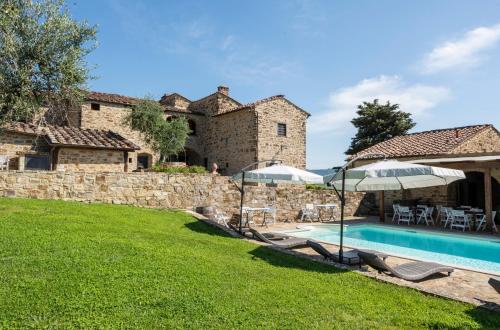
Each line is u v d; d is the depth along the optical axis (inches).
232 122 1105.4
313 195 760.3
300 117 1122.7
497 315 201.0
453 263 385.4
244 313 186.5
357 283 255.6
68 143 694.5
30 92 436.8
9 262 227.5
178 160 1206.9
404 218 778.8
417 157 789.9
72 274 216.8
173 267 250.5
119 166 773.3
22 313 167.5
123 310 179.6
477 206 802.8
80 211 425.7
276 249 365.1
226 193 649.0
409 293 236.7
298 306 201.8
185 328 166.9
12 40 402.6
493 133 860.6
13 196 479.2
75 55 448.1
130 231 358.6
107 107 1021.2
